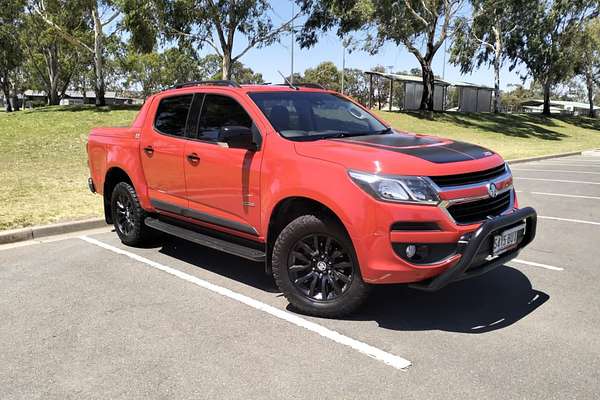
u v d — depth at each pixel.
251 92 5.18
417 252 3.97
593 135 39.19
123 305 4.76
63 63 49.66
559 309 4.68
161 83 78.00
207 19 25.17
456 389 3.34
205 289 5.19
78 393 3.33
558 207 9.80
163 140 5.82
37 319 4.45
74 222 7.57
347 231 4.10
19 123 24.55
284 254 4.54
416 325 4.33
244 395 3.29
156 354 3.83
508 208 4.55
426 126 33.12
